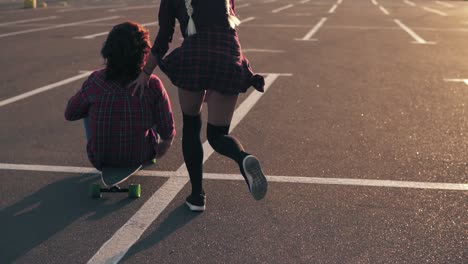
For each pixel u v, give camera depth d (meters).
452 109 7.35
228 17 3.78
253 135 6.14
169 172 5.00
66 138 6.05
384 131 6.31
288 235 3.85
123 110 4.39
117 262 3.51
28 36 14.65
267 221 4.05
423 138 6.06
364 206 4.30
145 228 3.95
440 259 3.56
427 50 12.58
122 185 4.68
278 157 5.42
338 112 7.14
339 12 23.30
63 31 15.77
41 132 6.27
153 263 3.50
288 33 15.55
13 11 23.33
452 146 5.79
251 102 7.64
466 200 4.44
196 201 4.19
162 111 4.52
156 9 24.45
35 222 4.05
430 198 4.46
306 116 6.94
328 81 9.11
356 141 5.94
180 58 3.73
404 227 3.97
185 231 3.91
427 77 9.49
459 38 14.77
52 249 3.67
